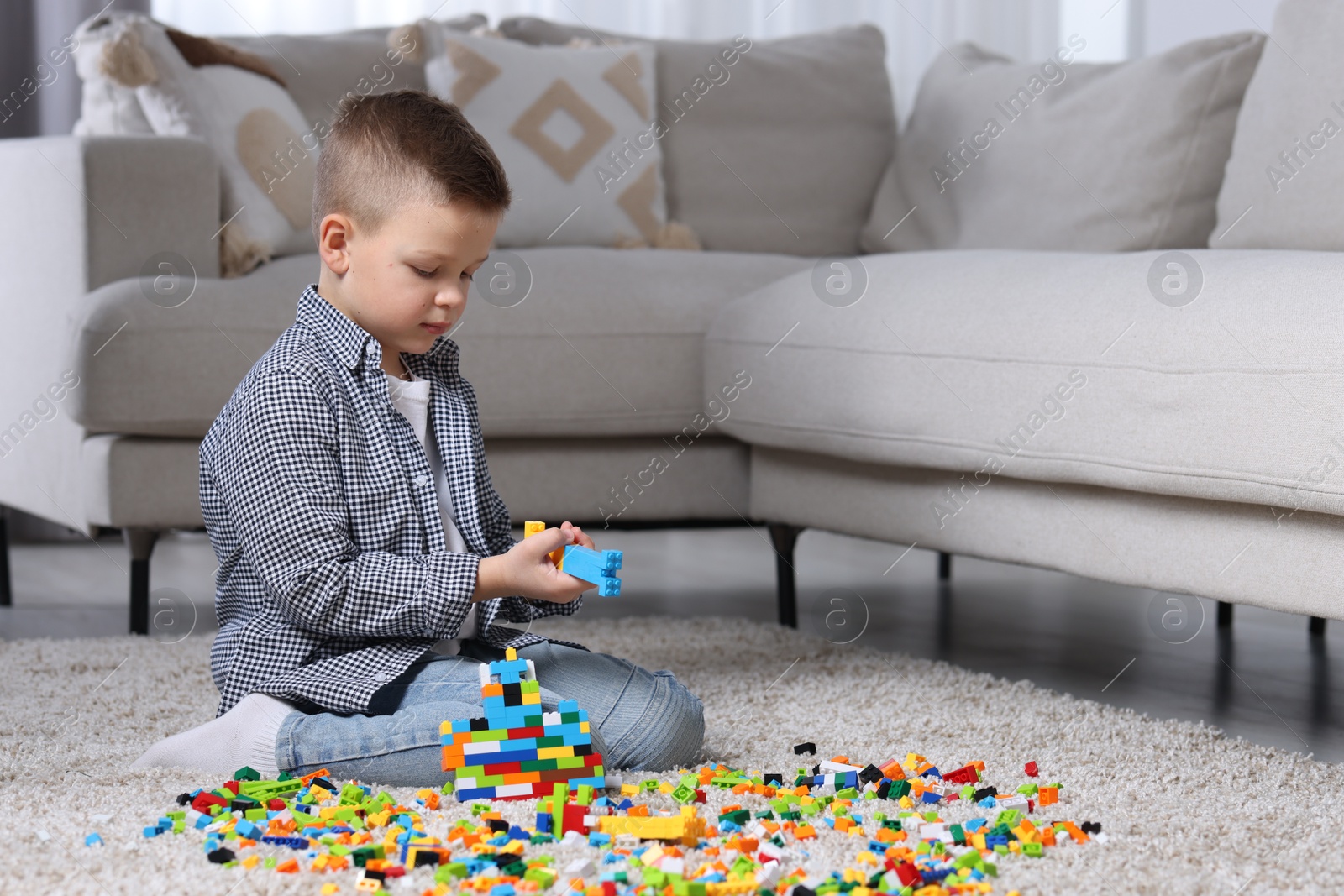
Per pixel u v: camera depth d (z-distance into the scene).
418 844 0.87
